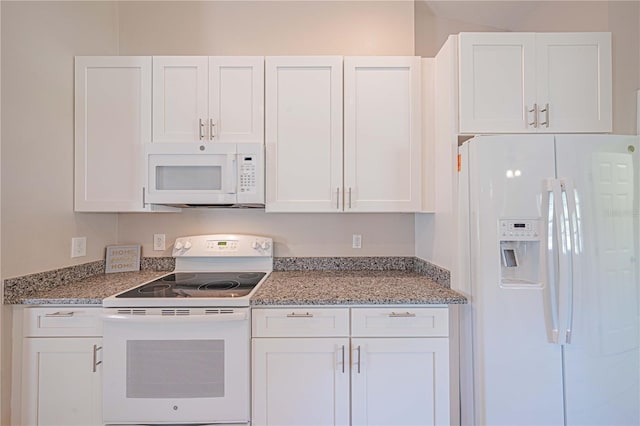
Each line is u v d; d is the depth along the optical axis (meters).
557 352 1.47
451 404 1.66
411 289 1.69
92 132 1.86
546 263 1.47
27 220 1.56
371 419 1.53
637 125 1.89
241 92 1.86
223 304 1.53
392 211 1.87
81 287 1.72
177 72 1.87
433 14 2.48
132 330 1.51
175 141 1.86
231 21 2.23
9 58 1.46
